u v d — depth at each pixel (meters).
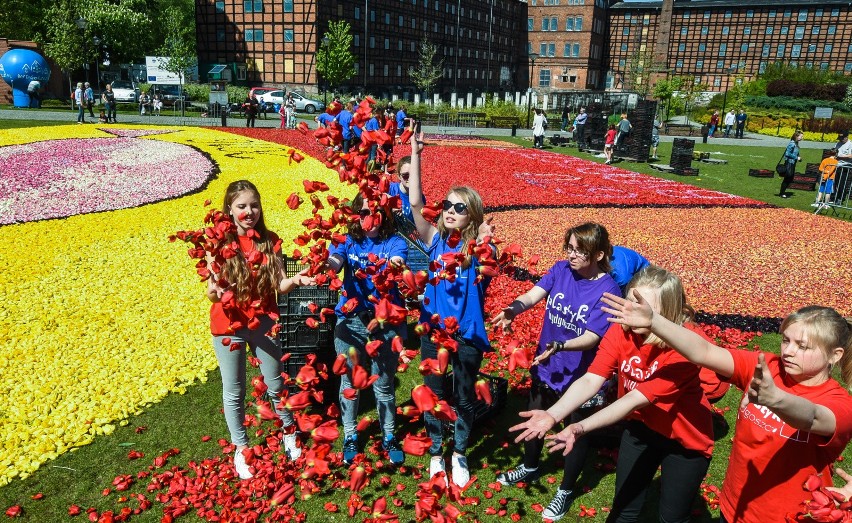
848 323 2.63
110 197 12.40
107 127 23.66
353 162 3.42
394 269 3.46
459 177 16.95
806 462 2.71
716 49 80.75
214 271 3.84
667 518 3.30
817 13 75.19
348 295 4.27
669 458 3.22
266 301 4.05
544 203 14.10
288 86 52.25
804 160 27.17
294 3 50.50
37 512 3.88
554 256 9.50
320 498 4.05
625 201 14.85
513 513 3.99
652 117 24.02
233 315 4.01
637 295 2.70
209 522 3.78
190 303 7.37
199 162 16.34
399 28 61.91
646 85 54.44
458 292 3.99
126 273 8.30
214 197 12.98
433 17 66.69
